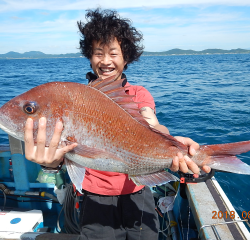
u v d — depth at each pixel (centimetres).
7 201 349
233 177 483
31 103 167
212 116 910
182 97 1306
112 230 229
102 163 177
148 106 233
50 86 170
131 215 231
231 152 184
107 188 224
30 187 338
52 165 174
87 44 247
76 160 175
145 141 182
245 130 756
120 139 176
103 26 223
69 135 169
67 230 302
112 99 175
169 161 188
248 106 1047
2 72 3744
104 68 235
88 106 169
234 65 4484
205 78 2252
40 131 153
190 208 290
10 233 263
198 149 187
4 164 360
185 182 284
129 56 261
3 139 635
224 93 1402
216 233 211
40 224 301
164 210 313
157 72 3031
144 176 191
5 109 170
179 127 805
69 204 302
